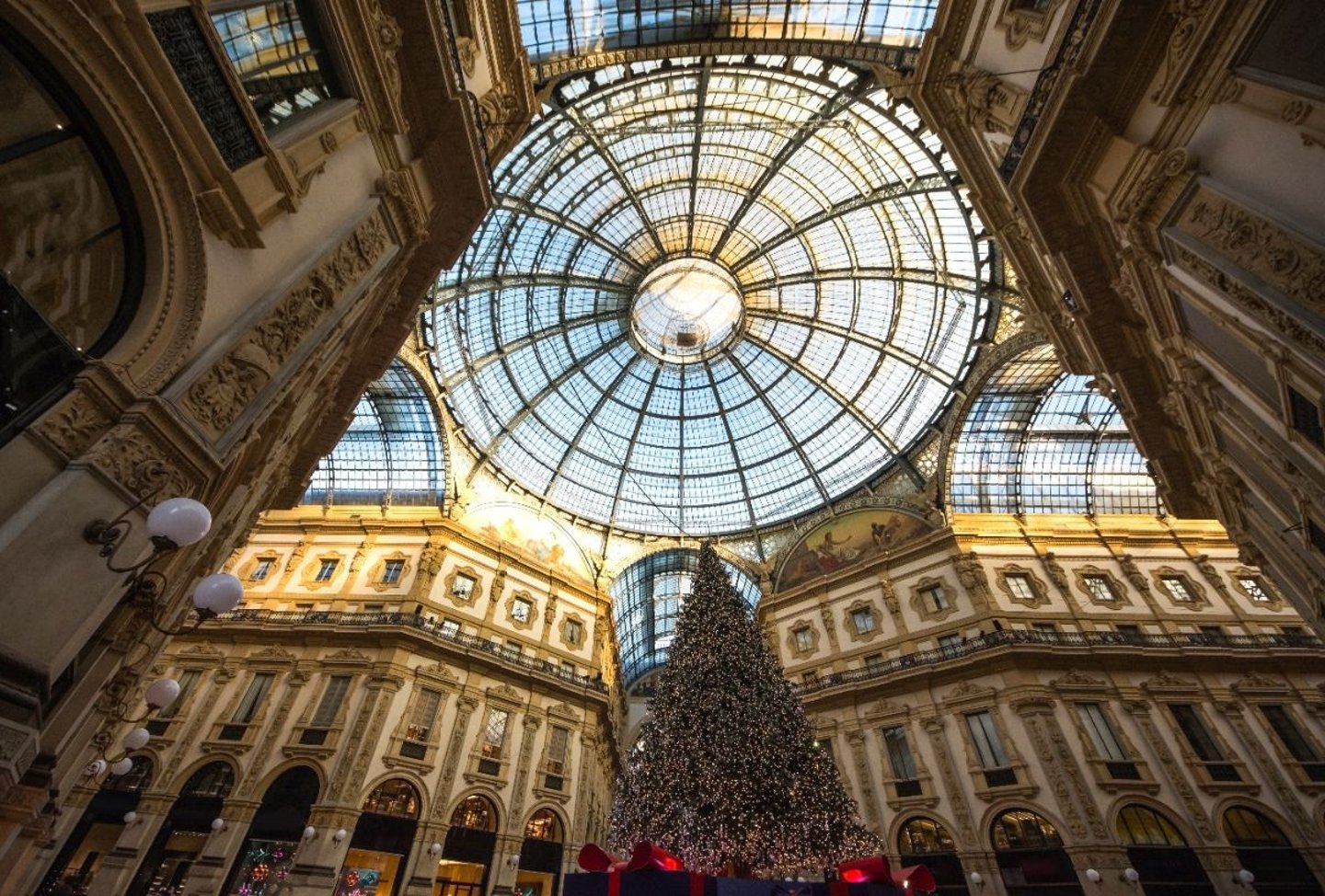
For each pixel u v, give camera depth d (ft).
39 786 18.26
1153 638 71.51
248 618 72.43
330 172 24.23
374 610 76.54
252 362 19.33
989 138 33.83
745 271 106.11
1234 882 51.62
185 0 16.48
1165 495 44.70
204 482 17.37
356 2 23.93
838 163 82.58
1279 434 24.72
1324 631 35.29
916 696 72.95
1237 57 19.85
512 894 61.67
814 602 94.79
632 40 49.08
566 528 108.27
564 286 99.30
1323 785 56.90
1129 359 36.42
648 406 117.50
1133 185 24.85
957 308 85.66
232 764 60.18
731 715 43.09
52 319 14.07
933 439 95.30
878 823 65.57
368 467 94.43
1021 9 30.37
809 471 110.01
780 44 49.90
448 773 64.28
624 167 87.04
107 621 21.91
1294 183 18.19
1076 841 54.85
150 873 53.52
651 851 22.58
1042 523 88.99
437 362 86.74
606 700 84.79
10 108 13.35
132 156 15.29
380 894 55.93
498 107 38.11
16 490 12.39
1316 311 17.83
